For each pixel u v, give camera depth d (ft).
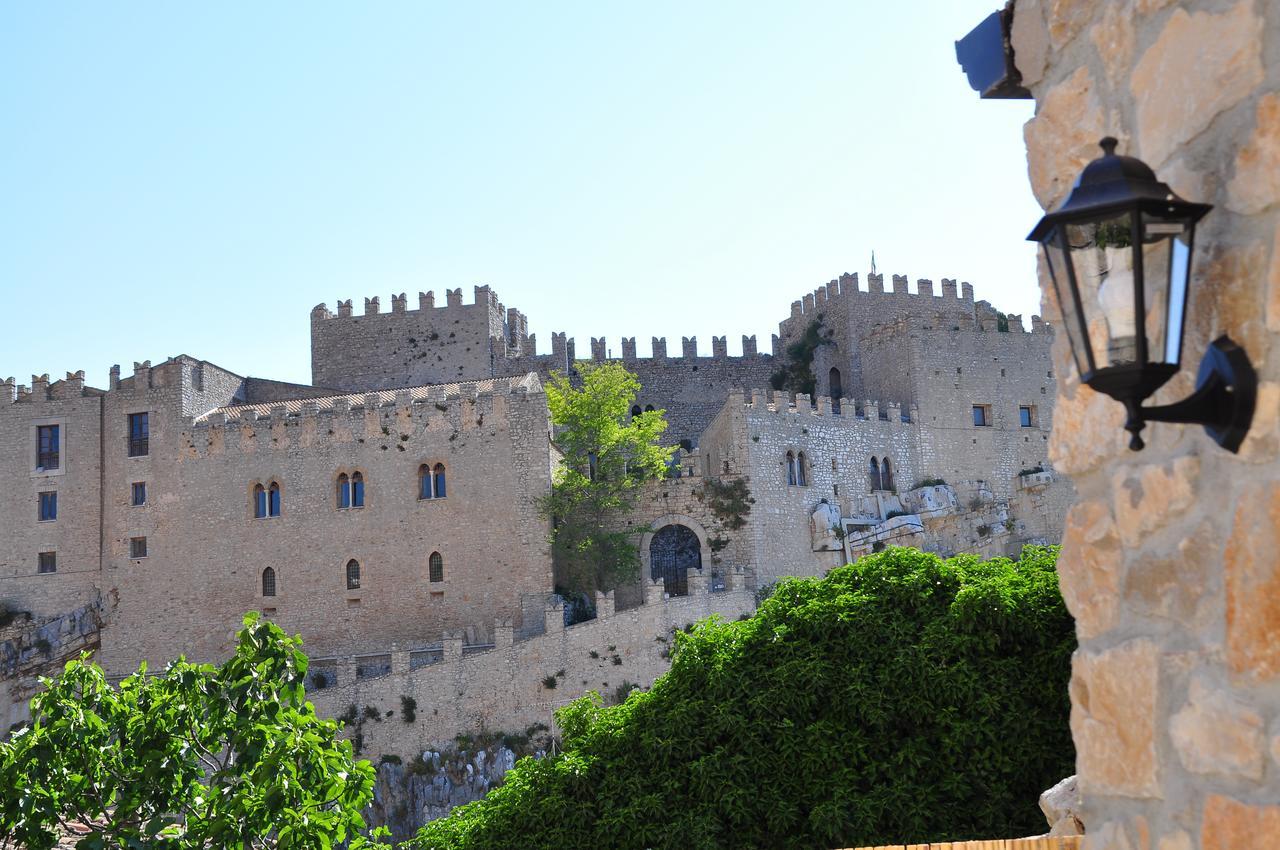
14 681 288.30
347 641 284.61
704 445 339.16
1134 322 23.09
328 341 367.66
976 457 338.13
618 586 289.33
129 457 300.81
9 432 305.32
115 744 90.79
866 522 314.35
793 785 97.45
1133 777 26.02
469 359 362.94
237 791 84.28
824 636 104.78
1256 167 22.75
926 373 339.98
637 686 246.68
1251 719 22.70
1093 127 28.32
